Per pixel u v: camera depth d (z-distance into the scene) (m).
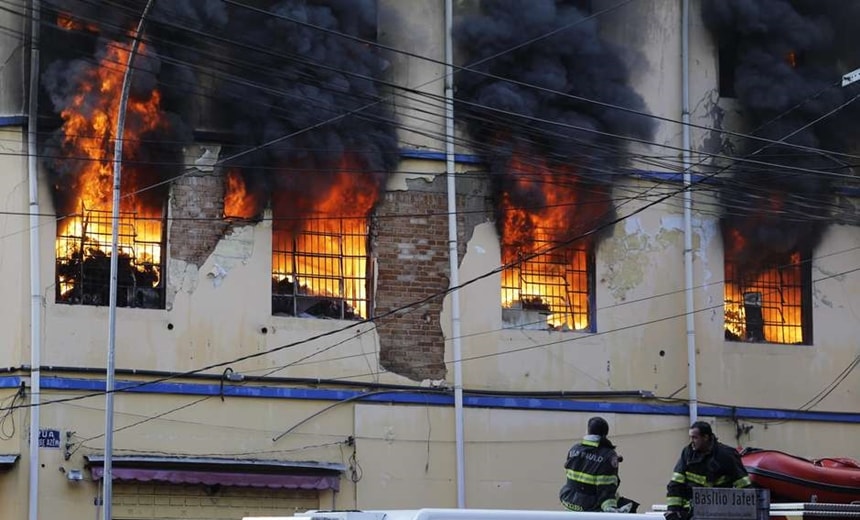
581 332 30.05
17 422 25.53
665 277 30.81
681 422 30.58
